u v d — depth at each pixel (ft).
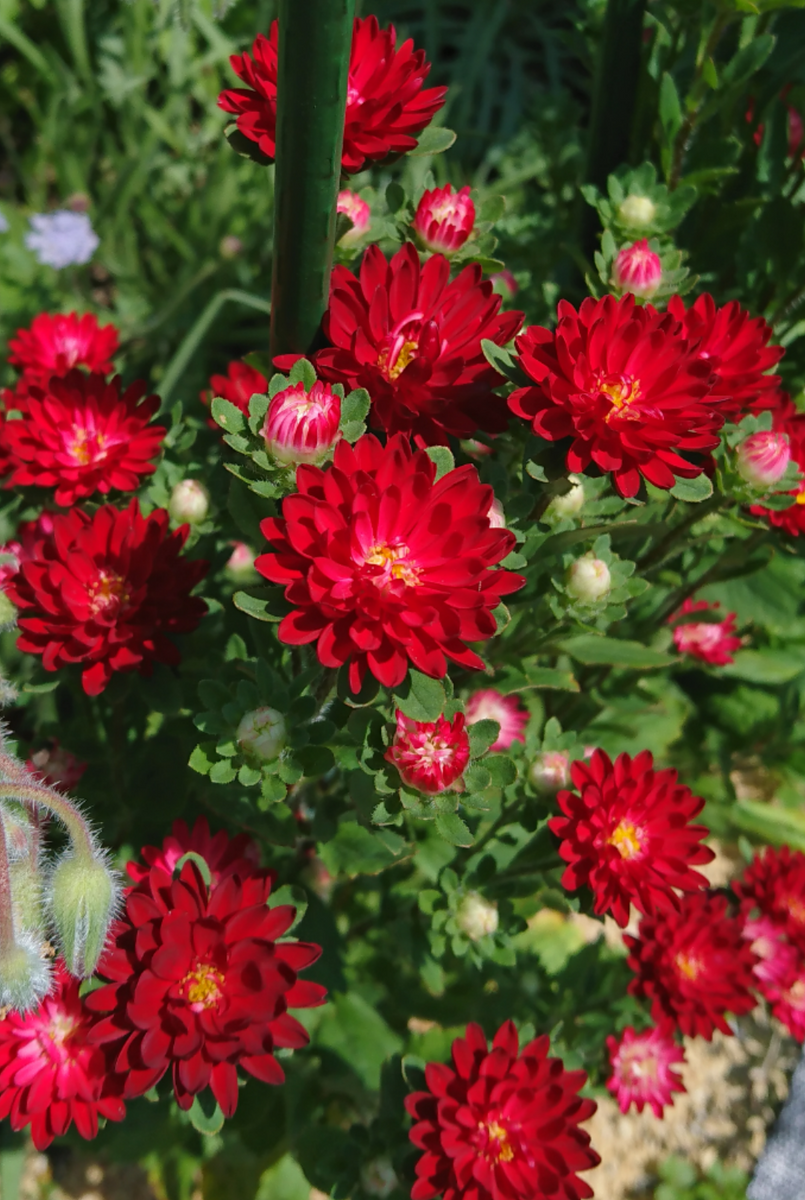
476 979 2.00
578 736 2.00
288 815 1.64
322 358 1.42
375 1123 1.70
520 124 3.59
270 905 1.50
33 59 3.13
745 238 1.93
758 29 1.83
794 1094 2.34
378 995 1.99
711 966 1.77
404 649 1.32
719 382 1.55
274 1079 1.41
